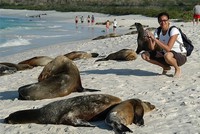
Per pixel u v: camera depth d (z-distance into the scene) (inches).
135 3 4210.1
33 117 286.0
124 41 871.1
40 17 2984.7
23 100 359.6
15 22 2406.5
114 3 4313.5
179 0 4227.4
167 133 247.6
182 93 350.9
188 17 2153.1
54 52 835.4
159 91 364.2
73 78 365.7
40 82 362.6
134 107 271.7
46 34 1462.8
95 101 281.3
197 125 259.3
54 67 369.4
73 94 365.7
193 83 394.6
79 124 271.4
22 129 274.8
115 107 266.2
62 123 277.7
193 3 3860.7
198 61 529.7
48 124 280.2
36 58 626.2
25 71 569.9
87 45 886.4
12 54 903.7
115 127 246.2
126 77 443.2
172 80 413.1
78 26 2009.1
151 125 264.8
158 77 432.8
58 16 3048.7
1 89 435.5
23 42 1151.0
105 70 503.5
